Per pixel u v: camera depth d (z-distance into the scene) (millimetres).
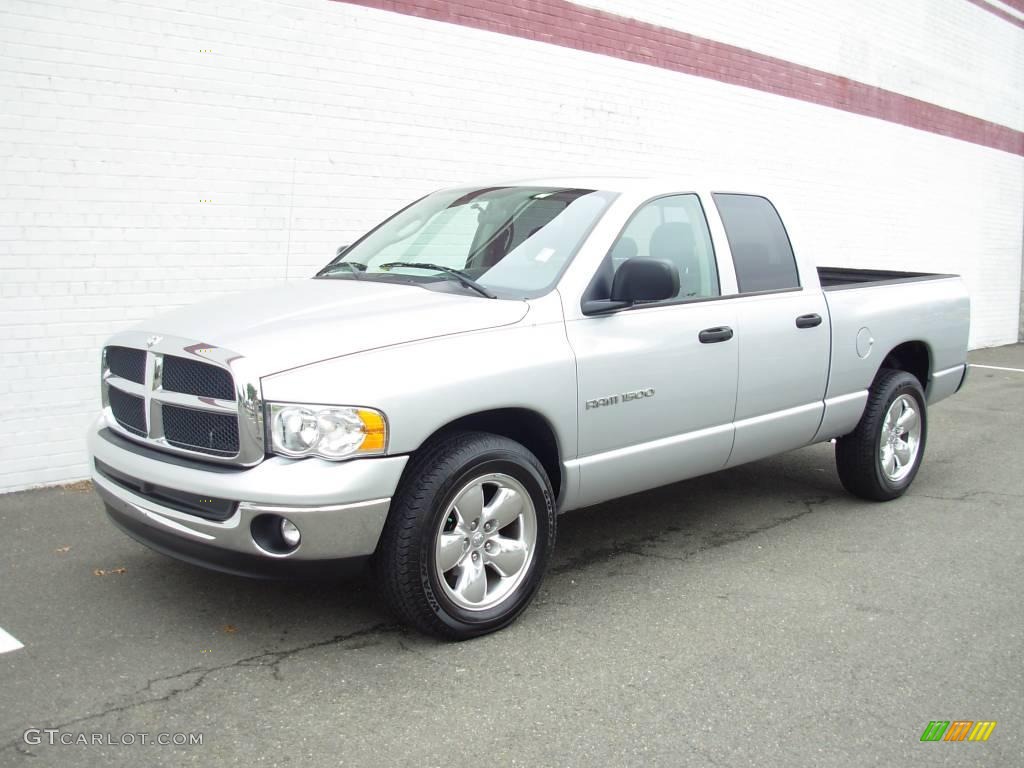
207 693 3428
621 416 4426
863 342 5758
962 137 15992
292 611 4180
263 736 3148
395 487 3611
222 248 6770
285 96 6988
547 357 4094
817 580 4738
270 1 6836
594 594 4488
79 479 6281
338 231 7414
